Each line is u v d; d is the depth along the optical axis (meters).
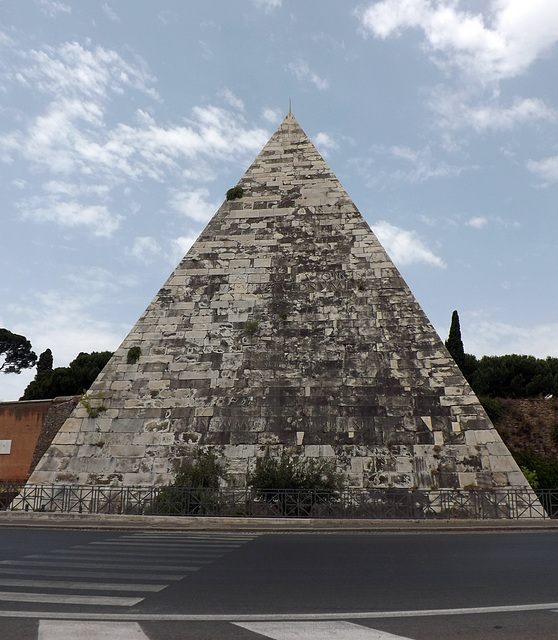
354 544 16.00
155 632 6.79
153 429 26.11
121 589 9.48
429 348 26.61
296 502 22.59
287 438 25.34
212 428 25.88
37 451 32.22
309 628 7.00
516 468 23.84
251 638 6.53
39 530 19.80
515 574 10.95
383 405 25.59
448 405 25.33
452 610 8.02
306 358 27.03
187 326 28.39
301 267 29.23
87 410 26.75
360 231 29.78
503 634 6.79
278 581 10.24
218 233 30.66
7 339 70.62
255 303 28.62
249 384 26.72
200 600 8.66
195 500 22.95
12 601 8.53
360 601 8.62
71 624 7.14
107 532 19.28
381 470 24.31
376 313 27.69
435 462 24.27
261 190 31.73
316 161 32.25
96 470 25.45
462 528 20.06
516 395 46.88
